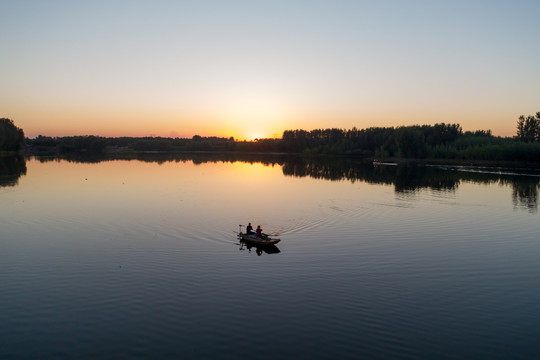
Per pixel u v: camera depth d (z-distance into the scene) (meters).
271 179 97.06
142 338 21.62
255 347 20.81
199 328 22.67
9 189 73.50
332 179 98.94
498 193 75.06
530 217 52.53
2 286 28.20
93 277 29.89
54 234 41.66
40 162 148.88
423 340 21.50
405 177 105.12
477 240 41.03
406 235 42.75
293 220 49.69
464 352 20.38
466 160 161.38
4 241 39.00
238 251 36.44
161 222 47.38
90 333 22.11
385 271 31.64
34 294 26.94
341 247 38.03
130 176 99.00
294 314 24.31
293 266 32.59
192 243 38.81
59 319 23.61
